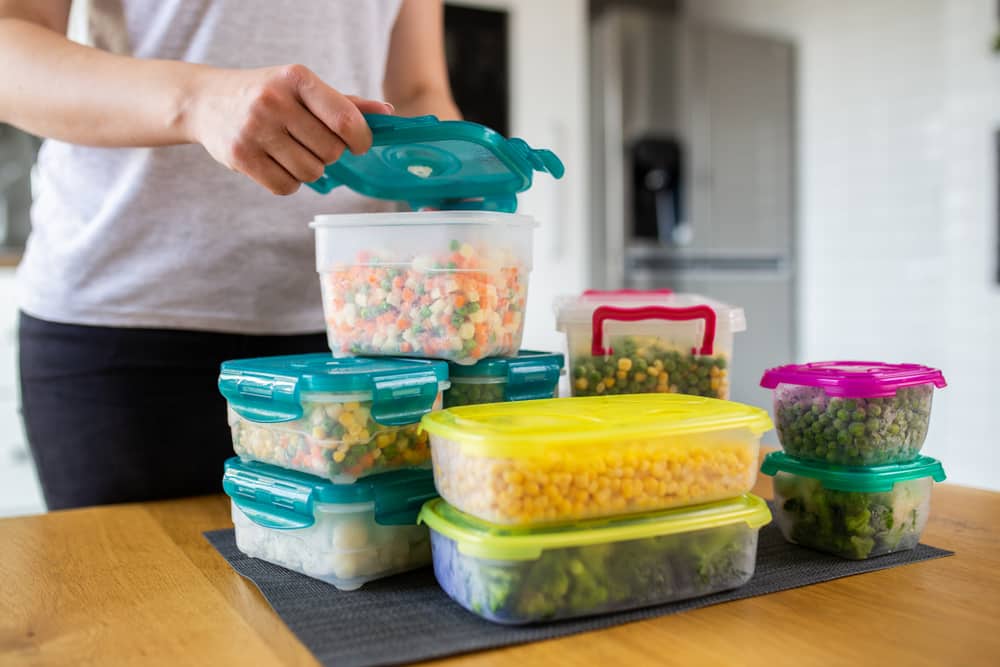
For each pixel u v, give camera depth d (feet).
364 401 2.27
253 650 1.87
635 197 10.89
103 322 3.42
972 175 10.21
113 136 2.67
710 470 2.14
